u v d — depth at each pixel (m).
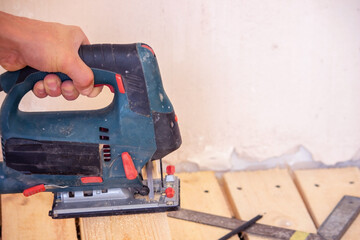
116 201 1.46
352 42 2.08
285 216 2.00
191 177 2.27
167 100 1.38
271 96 2.17
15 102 1.35
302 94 2.19
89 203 1.46
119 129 1.35
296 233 1.86
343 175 2.30
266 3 1.96
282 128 2.27
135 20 1.90
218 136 2.25
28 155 1.37
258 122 2.24
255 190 2.18
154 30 1.94
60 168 1.39
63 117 1.40
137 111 1.33
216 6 1.93
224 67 2.07
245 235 1.92
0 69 1.85
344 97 2.21
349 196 2.11
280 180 2.26
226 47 2.03
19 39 1.23
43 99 1.92
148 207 1.46
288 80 2.14
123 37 1.93
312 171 2.34
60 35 1.30
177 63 2.03
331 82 2.17
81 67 1.27
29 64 1.29
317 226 1.97
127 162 1.36
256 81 2.13
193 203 2.08
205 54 2.03
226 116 2.20
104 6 1.85
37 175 1.41
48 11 1.82
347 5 2.00
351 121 2.27
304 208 2.05
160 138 1.37
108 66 1.30
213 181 2.24
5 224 1.78
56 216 1.43
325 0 1.98
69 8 1.82
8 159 1.38
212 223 1.93
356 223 1.97
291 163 2.38
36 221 1.81
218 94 2.13
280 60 2.09
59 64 1.25
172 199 1.47
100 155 1.37
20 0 1.78
